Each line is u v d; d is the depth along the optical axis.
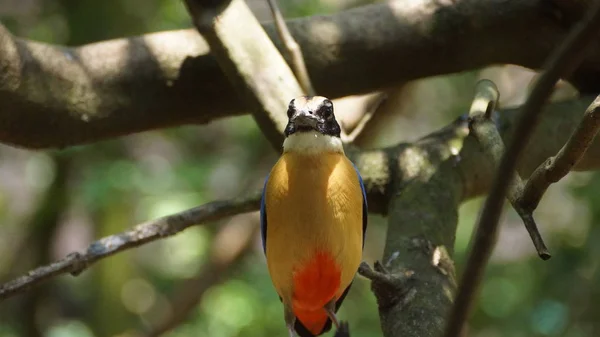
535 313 15.08
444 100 20.77
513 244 22.17
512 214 18.55
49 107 9.12
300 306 8.02
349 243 7.36
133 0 15.89
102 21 15.58
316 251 7.31
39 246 19.30
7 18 16.16
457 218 8.88
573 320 14.46
